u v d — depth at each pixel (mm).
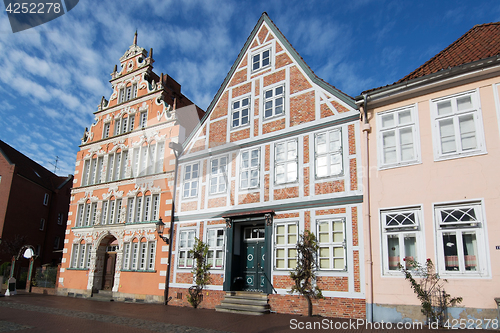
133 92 21406
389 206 10734
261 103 15000
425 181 10305
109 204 19984
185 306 14820
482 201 9359
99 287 19438
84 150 22453
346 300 10945
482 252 9117
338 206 11852
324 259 11734
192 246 15500
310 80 13812
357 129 12125
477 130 9844
